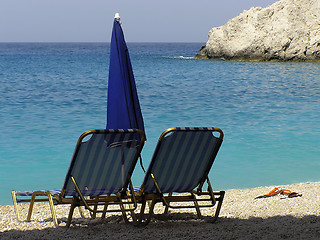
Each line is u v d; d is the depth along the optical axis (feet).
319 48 166.30
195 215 15.94
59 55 277.64
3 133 36.58
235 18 183.01
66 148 31.81
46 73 118.42
